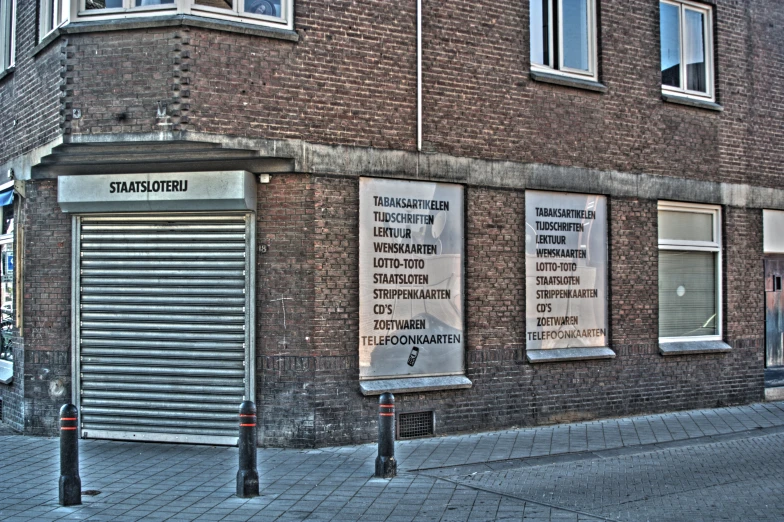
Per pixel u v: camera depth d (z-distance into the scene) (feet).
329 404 32.78
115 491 25.88
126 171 32.99
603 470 29.55
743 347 45.73
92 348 33.88
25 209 35.06
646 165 42.37
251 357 32.58
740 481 27.96
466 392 36.17
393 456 28.19
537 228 39.06
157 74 31.30
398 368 34.68
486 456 31.50
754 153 46.78
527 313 38.52
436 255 35.91
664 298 43.47
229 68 31.78
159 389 33.32
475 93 36.99
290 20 32.99
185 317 33.17
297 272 32.60
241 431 25.55
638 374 41.52
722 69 45.75
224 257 32.94
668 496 25.80
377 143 34.32
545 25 39.99
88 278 33.96
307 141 32.81
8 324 40.09
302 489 26.27
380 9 34.58
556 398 38.78
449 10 36.45
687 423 39.27
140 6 32.12
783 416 41.63
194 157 32.04
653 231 42.50
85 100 31.86
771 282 47.65
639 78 42.34
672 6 44.68
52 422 34.22
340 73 33.63
